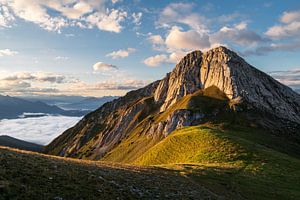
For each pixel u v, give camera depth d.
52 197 21.44
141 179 35.41
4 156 28.12
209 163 65.62
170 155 87.56
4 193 19.69
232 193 43.91
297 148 146.88
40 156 35.75
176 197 31.64
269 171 58.75
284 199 45.06
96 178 29.19
